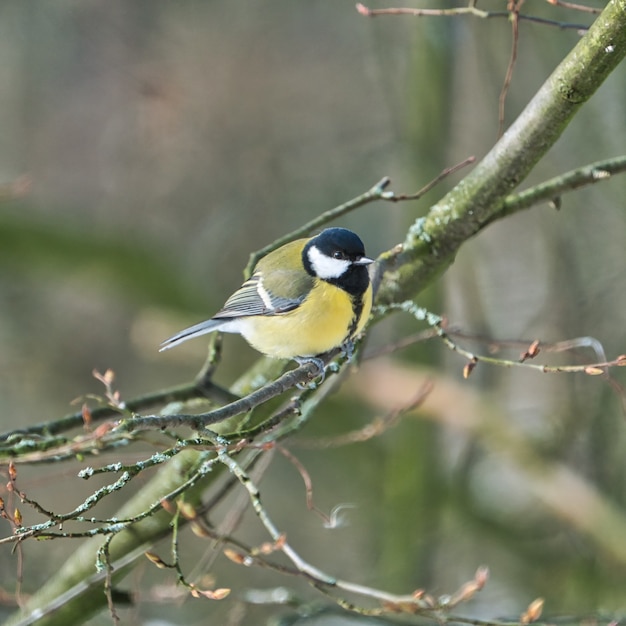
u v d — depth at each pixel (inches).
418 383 466.3
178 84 623.5
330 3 636.7
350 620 314.7
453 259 293.1
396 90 556.7
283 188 617.0
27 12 623.5
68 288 564.4
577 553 484.4
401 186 513.3
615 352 483.8
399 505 468.8
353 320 282.0
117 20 630.5
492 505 530.0
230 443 210.1
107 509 513.3
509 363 230.8
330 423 516.7
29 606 286.7
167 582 340.8
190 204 626.2
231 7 634.2
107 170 636.1
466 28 482.6
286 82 631.2
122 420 195.2
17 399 567.8
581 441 483.8
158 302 533.6
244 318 296.8
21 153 632.4
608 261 498.3
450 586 495.8
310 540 537.6
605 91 478.0
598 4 471.2
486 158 274.5
